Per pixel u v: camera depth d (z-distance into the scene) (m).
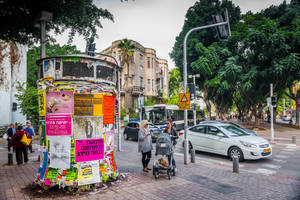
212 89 32.16
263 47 21.17
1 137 18.81
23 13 6.40
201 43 25.66
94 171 5.37
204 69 24.30
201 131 10.84
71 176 5.10
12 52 20.86
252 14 25.92
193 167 7.69
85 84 5.39
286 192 5.20
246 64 24.36
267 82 23.73
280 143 14.48
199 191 5.20
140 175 6.57
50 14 6.57
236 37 23.66
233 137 9.48
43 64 5.52
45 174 5.22
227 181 6.04
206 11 27.20
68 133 5.15
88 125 5.37
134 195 4.90
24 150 8.88
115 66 6.31
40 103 5.50
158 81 45.28
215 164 8.41
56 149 5.15
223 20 8.16
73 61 5.38
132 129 16.50
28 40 8.56
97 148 5.48
